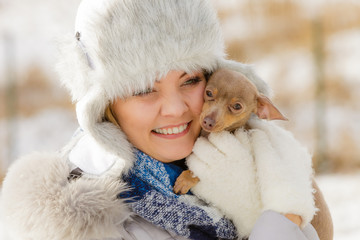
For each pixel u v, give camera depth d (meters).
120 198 1.93
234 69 2.36
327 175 11.67
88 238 1.77
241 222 2.05
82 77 1.95
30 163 1.92
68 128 15.70
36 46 18.17
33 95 16.84
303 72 16.12
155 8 1.85
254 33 17.50
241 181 2.03
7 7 19.45
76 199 1.78
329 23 17.33
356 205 8.47
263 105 2.31
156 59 1.85
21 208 1.79
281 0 17.70
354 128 13.69
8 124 15.45
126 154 1.93
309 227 2.07
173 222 1.92
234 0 17.86
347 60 16.33
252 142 2.13
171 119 1.97
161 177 2.04
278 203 1.92
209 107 2.17
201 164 2.06
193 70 1.98
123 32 1.83
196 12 1.93
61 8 17.84
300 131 13.82
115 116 2.00
